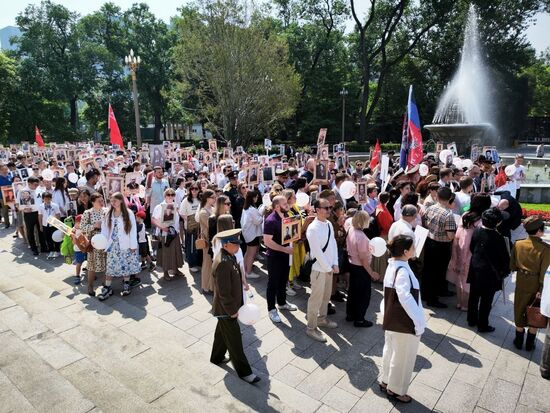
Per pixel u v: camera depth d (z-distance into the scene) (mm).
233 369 4594
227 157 17016
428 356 4961
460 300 6250
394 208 7430
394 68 45094
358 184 7777
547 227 10492
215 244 4500
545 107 62250
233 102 30156
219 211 6320
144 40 50406
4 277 7484
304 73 44312
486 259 5340
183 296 6801
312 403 4027
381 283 7477
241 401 3891
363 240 5480
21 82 43125
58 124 45562
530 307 4711
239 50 28984
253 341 5336
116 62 48812
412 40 41281
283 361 4859
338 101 45031
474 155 15289
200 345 5219
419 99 45156
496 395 4203
